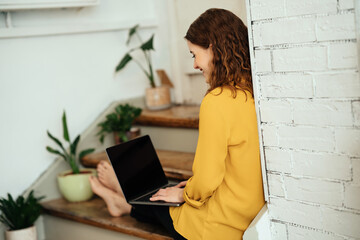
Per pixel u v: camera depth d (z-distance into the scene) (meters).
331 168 1.29
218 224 1.51
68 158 2.45
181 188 1.76
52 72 2.44
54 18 2.46
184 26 2.68
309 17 1.24
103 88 2.66
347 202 1.28
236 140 1.45
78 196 2.32
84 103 2.58
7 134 2.29
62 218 2.26
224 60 1.47
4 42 2.26
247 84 1.49
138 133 2.50
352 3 1.16
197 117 2.26
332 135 1.27
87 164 2.51
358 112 1.21
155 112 2.57
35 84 2.38
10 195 2.22
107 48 2.66
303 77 1.29
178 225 1.60
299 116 1.32
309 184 1.35
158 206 1.71
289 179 1.39
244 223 1.51
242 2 2.27
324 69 1.24
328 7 1.20
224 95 1.44
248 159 1.47
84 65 2.57
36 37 2.37
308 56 1.26
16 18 2.33
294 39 1.28
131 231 1.88
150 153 1.94
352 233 1.29
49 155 2.46
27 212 2.20
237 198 1.50
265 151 1.42
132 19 2.78
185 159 2.20
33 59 2.37
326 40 1.22
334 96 1.24
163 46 2.86
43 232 2.42
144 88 2.86
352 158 1.25
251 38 1.36
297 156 1.35
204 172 1.45
